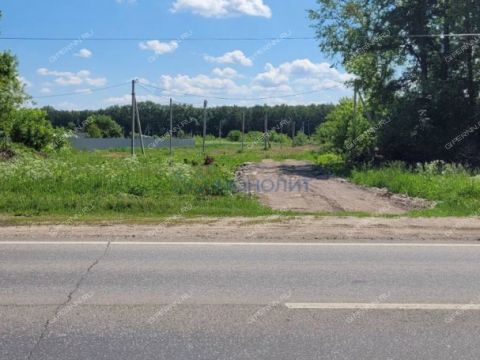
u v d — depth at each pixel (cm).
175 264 695
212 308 520
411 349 425
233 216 1097
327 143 4797
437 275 651
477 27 2958
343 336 450
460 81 3089
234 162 3709
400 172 2200
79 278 623
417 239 874
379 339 445
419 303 541
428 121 3134
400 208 1410
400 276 645
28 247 787
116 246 799
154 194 1451
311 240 859
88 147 7394
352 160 3272
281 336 449
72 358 404
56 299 544
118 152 5331
